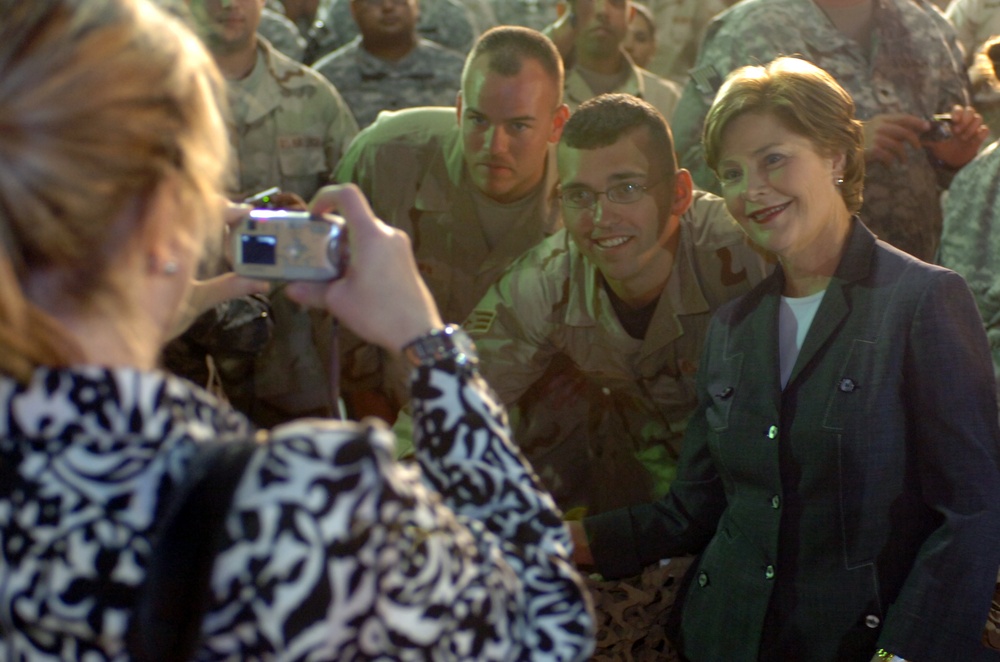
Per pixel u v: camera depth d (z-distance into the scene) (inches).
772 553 64.3
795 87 64.7
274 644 26.7
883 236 106.8
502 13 171.6
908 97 111.2
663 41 167.2
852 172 66.6
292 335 108.1
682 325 88.9
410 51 134.2
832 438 61.8
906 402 60.7
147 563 26.6
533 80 93.6
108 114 26.4
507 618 31.5
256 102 113.0
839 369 62.2
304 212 36.2
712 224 88.1
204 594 26.3
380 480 27.6
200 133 28.5
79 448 27.1
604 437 94.3
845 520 61.8
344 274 35.6
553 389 94.4
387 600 27.8
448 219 100.1
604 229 85.9
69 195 25.9
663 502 73.8
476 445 33.5
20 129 25.8
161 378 28.0
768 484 64.5
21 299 26.2
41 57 26.2
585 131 84.5
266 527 26.5
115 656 27.1
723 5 164.7
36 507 27.0
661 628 78.5
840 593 62.0
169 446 27.7
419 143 101.3
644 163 84.7
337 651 27.1
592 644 33.5
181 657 26.7
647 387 91.7
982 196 95.2
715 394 67.8
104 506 27.0
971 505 58.5
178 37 28.7
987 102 122.2
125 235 27.4
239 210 36.4
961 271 96.4
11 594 27.1
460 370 34.2
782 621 63.9
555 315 91.8
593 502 95.4
